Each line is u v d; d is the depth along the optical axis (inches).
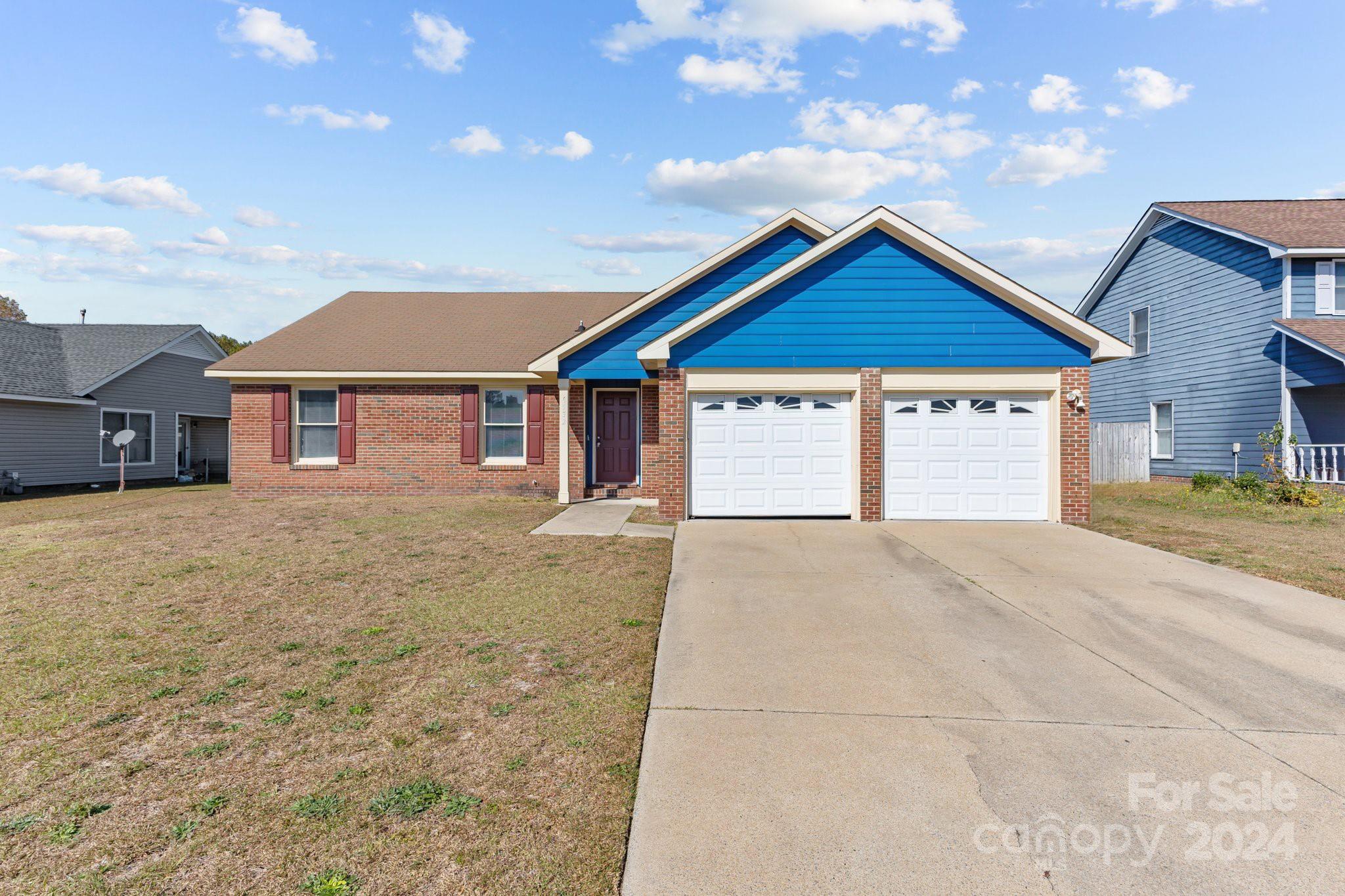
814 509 493.4
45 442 777.6
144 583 310.3
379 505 567.8
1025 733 170.9
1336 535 442.3
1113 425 846.5
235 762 156.6
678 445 485.1
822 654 223.6
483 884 117.0
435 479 652.7
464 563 351.9
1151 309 850.1
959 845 127.3
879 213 472.1
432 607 275.7
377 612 268.1
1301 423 657.0
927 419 485.4
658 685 198.8
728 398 493.0
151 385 915.4
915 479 485.1
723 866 121.4
